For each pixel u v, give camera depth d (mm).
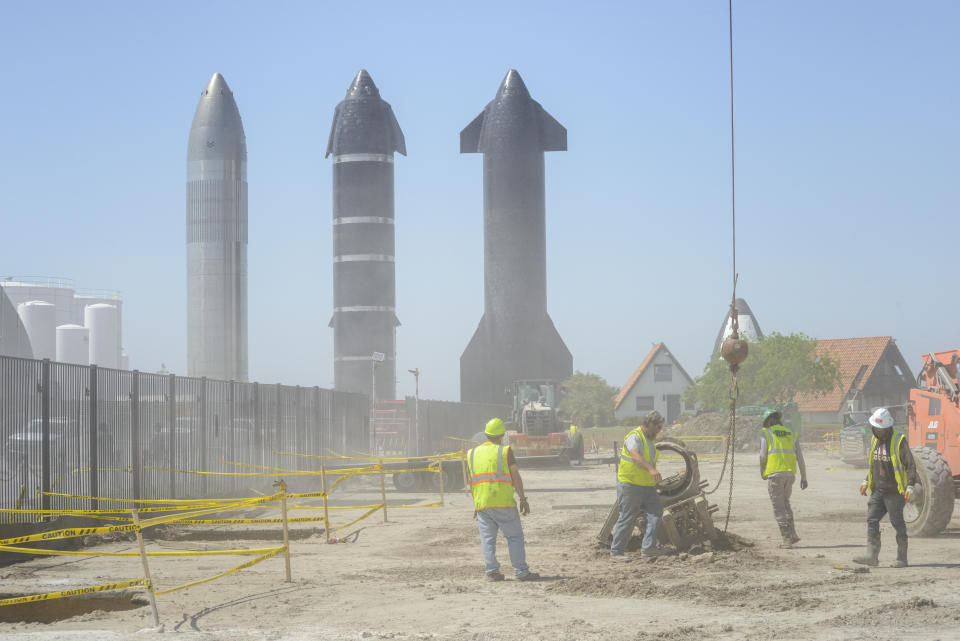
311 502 24438
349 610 9742
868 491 11977
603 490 25984
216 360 86062
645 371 103688
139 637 8578
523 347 94625
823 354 85625
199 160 86750
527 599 10070
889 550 13219
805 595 9852
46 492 15773
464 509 21234
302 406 29406
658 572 11586
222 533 17547
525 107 95750
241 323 87562
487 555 11383
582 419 94312
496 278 94938
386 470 27547
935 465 14453
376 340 90750
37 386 15711
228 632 8742
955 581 10508
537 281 95188
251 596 10734
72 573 12750
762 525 16500
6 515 14641
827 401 84625
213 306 86188
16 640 8570
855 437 35281
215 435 22875
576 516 18609
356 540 15930
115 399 18297
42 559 14453
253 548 15531
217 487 22891
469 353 97250
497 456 11461
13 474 14922
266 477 25875
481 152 99312
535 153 95625
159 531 17906
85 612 11047
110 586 9719
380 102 92750
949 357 16281
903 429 28859
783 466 13609
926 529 14508
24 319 99250
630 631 8391
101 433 17672
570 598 10086
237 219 87188
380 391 90625
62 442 16375
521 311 94625
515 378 94312
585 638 8148
